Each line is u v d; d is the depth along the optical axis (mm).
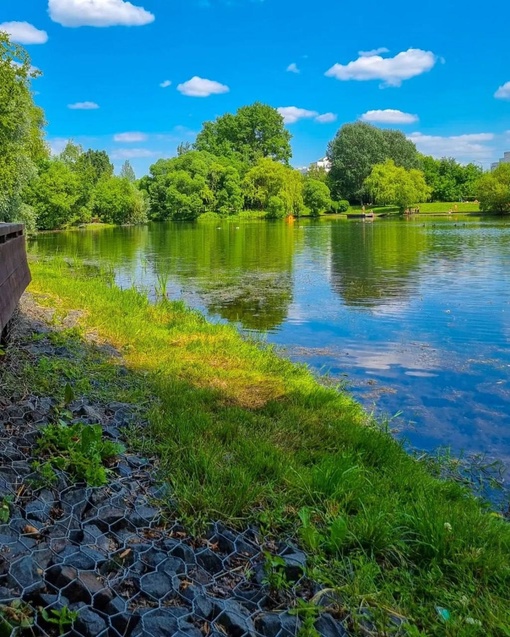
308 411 5211
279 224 53875
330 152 90188
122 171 101062
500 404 5816
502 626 2305
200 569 2508
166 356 6766
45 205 46250
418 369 7023
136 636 2027
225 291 13172
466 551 2863
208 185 71438
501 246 24781
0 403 4059
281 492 3348
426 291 12906
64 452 3420
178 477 3391
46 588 2201
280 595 2396
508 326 9305
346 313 10555
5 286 4844
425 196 78688
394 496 3531
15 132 23016
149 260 20500
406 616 2373
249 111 89375
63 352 6066
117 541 2643
